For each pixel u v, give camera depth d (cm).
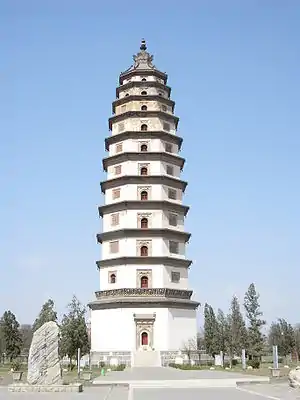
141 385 4200
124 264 7231
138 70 8375
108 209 7644
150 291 7100
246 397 3222
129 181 7575
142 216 7444
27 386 3534
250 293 8350
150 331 6962
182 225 7650
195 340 7138
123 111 8150
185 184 7812
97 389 3850
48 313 8381
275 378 4619
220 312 8712
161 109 8131
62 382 3641
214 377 4862
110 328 7050
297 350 10112
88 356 6869
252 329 8194
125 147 7825
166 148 7900
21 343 9412
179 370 6012
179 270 7400
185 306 7225
